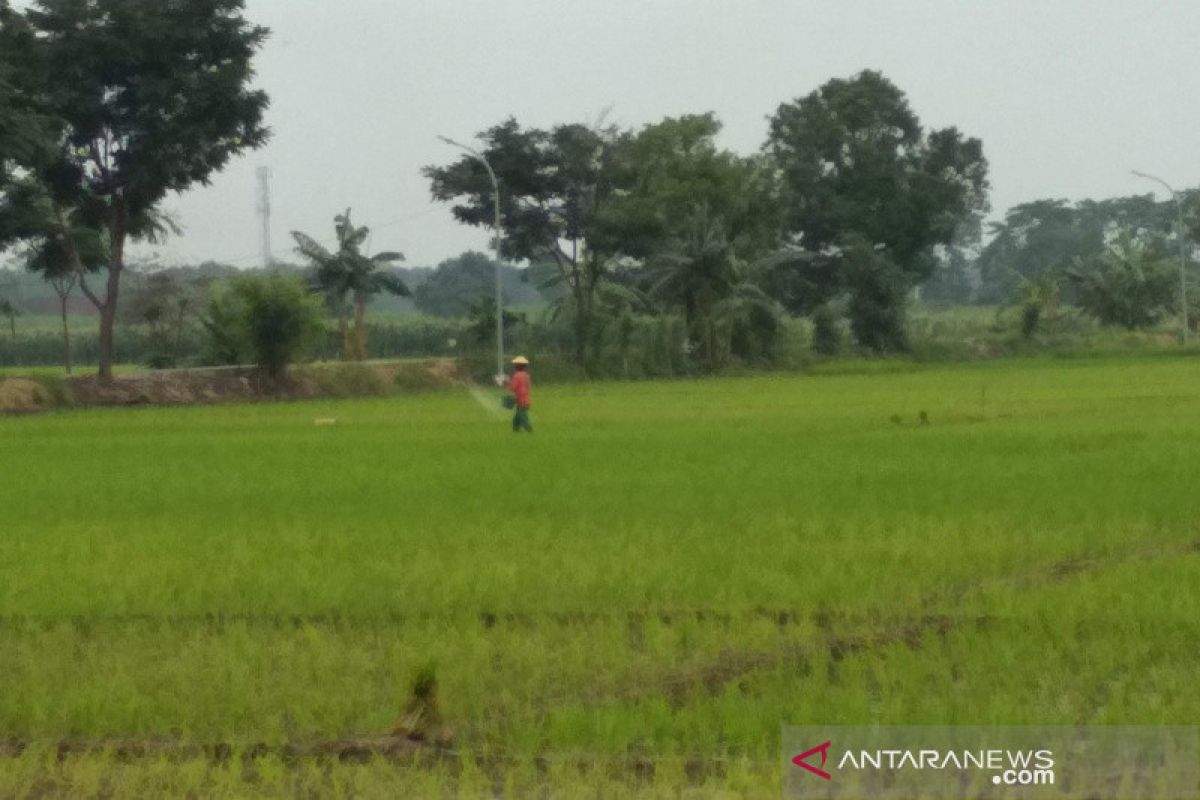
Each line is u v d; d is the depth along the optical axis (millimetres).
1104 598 40906
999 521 56438
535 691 33281
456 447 101000
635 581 44875
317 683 34219
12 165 180375
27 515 64875
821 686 32688
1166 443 91812
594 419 133750
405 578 46281
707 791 26828
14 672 36219
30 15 191125
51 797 27375
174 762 29250
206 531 58312
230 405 192375
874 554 49312
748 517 59281
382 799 26844
